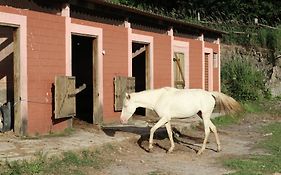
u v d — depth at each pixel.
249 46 28.58
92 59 15.82
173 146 11.52
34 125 11.71
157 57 17.81
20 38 11.30
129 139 12.02
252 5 34.16
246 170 9.71
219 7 34.66
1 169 8.32
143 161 10.41
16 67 11.32
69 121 13.00
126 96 11.32
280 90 27.27
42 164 8.90
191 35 21.88
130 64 16.02
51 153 9.39
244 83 25.44
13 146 10.00
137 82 18.77
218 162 10.59
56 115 12.07
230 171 9.68
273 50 27.92
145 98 11.37
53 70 12.38
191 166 10.12
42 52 11.99
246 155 11.53
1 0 12.50
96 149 10.62
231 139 14.29
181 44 19.77
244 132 16.09
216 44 24.16
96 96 14.27
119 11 15.16
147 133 12.84
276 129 17.08
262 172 9.61
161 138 13.02
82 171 9.13
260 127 17.66
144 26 17.66
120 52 15.44
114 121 15.18
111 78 14.99
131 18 16.33
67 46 12.88
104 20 15.35
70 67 13.03
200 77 21.75
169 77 18.70
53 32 12.38
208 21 32.09
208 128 11.56
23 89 11.38
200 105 11.40
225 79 26.38
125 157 10.73
